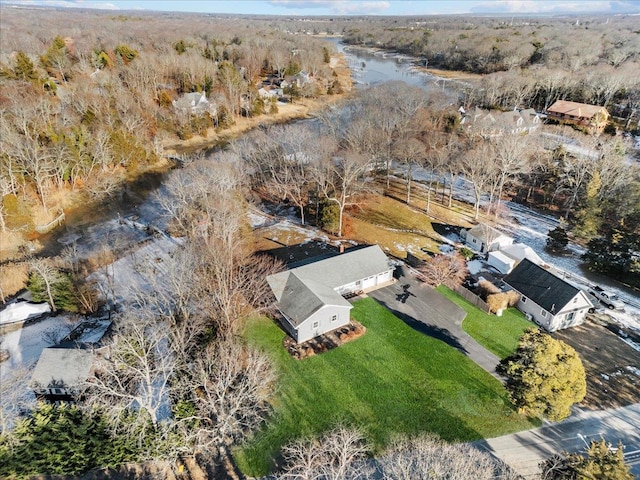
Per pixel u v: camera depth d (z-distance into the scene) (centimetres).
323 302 3641
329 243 5253
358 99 8975
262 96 11262
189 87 10794
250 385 2872
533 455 2711
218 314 3653
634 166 6169
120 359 2812
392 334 3794
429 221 5950
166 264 4200
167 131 8981
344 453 2281
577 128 8612
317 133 7525
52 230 5669
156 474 2625
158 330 3181
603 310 4228
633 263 4584
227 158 6241
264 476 2598
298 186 6006
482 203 6612
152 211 6188
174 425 2664
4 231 5259
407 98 8256
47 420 2455
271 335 3744
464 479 2047
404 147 6500
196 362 3112
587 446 2778
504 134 6600
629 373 3425
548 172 6662
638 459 2691
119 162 7238
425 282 4566
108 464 2616
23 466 2416
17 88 7738
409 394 3175
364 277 4331
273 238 5366
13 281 4397
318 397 3145
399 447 2573
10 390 2934
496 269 4916
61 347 3319
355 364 3447
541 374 2764
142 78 10012
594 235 5288
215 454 2736
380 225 5756
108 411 2609
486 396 3164
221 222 4381
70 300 4034
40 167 5950
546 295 3972
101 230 5656
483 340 3750
